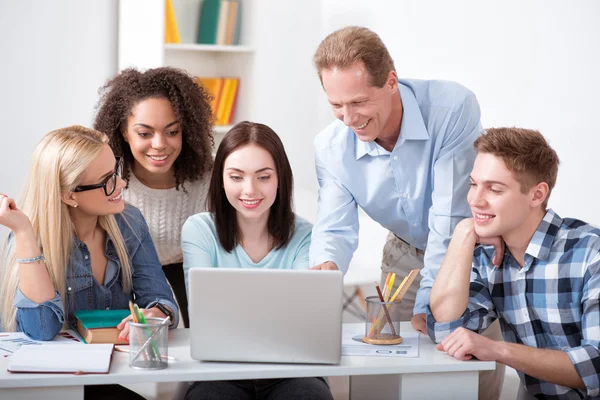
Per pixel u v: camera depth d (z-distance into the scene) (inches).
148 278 96.8
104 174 89.5
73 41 176.7
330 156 107.5
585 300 83.2
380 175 106.4
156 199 115.7
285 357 77.4
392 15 180.2
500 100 151.3
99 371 73.0
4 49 171.0
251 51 193.3
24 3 171.6
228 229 97.9
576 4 134.3
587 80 132.6
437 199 103.1
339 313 76.7
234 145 94.3
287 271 76.2
